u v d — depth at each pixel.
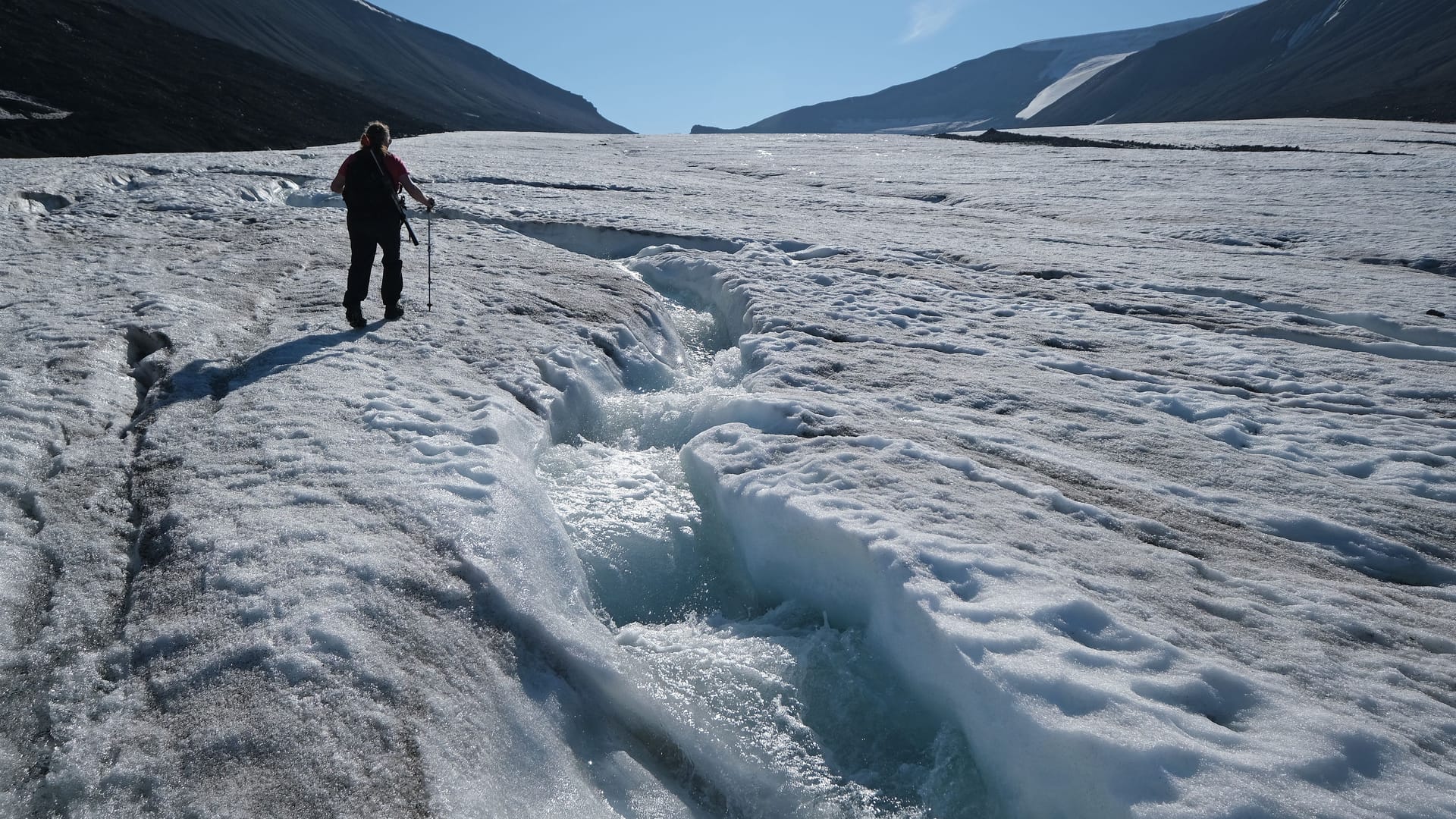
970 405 5.70
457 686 2.67
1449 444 5.18
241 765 2.26
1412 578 3.65
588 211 14.12
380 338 5.84
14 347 5.06
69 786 2.19
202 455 3.94
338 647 2.66
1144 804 2.17
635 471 4.80
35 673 2.55
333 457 3.94
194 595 2.90
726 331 8.55
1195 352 7.48
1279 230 15.51
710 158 35.09
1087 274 11.01
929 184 24.91
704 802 2.73
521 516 3.65
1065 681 2.56
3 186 12.52
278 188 15.81
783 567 3.82
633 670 3.11
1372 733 2.43
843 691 3.09
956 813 2.60
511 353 5.83
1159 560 3.53
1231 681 2.66
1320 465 4.91
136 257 8.11
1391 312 9.02
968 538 3.53
